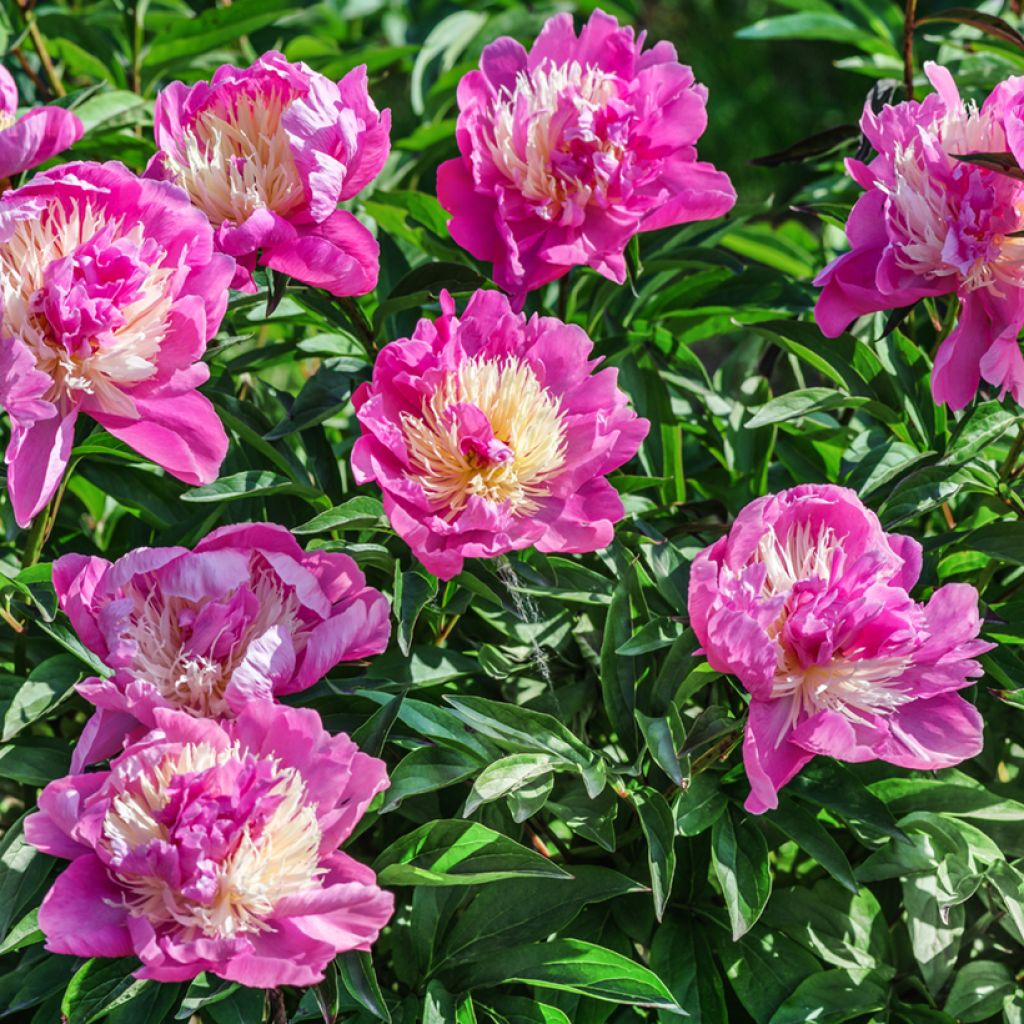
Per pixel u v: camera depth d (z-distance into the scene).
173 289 1.56
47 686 1.60
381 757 1.65
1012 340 1.61
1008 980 1.68
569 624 1.72
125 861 1.47
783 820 1.63
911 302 1.63
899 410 1.74
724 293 1.89
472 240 1.70
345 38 2.42
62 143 1.59
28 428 1.54
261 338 2.05
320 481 1.73
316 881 1.49
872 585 1.55
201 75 2.06
